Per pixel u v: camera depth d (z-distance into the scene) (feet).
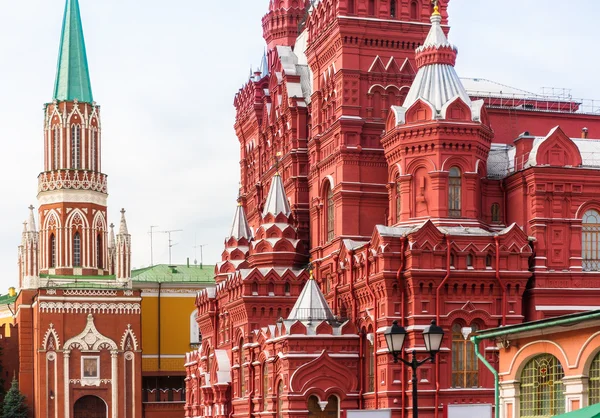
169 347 477.77
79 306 434.71
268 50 404.36
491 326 253.03
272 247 306.55
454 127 261.65
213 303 340.80
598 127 311.27
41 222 463.83
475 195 263.08
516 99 317.83
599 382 178.91
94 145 469.16
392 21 292.20
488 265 254.47
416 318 248.11
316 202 306.35
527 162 267.18
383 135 276.41
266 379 281.74
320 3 306.55
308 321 265.95
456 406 185.88
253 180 384.68
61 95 467.52
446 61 270.46
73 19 476.54
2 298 525.75
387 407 248.93
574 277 259.39
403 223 263.70
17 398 430.20
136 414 436.35
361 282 263.70
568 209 261.65
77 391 431.02
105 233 468.34
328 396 261.85
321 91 307.99
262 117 376.07
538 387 193.77
